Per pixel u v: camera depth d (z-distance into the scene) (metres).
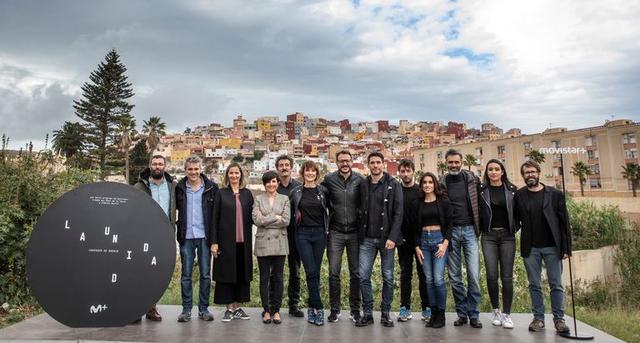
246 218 5.66
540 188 5.26
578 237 13.99
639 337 6.01
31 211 7.42
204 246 5.58
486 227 5.34
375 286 7.54
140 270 5.18
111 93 50.53
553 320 5.16
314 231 5.44
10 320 6.16
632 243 13.15
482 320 5.71
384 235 5.34
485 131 183.50
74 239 5.04
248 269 5.61
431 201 5.39
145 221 5.25
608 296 11.56
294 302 5.92
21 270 7.07
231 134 186.12
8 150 7.78
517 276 8.50
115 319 5.09
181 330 5.14
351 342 4.77
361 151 134.75
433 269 5.32
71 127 48.84
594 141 43.59
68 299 4.98
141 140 56.38
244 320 5.61
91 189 5.16
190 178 5.62
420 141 151.25
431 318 5.36
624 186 41.28
